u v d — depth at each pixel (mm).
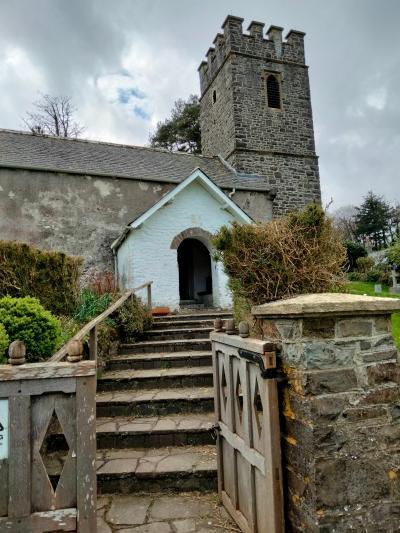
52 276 6977
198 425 4375
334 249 5383
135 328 7434
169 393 5199
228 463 3232
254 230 5336
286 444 2418
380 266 19719
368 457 2250
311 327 2297
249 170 18109
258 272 5211
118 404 4875
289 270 5102
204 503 3375
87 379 2193
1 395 2117
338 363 2299
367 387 2330
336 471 2174
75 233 12477
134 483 3604
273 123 18906
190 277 14758
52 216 12297
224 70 19516
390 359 2424
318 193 19047
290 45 20000
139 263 10836
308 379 2234
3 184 11938
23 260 6688
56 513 2105
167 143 29984
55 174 12523
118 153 15453
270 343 2428
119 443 4254
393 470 2289
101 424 4539
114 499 3492
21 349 2203
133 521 3111
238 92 18609
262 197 15234
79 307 7289
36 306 4559
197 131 29109
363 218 40188
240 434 2941
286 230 5273
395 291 15961
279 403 2488
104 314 5656
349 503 2170
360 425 2271
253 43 19328
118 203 13164
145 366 6203
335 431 2213
